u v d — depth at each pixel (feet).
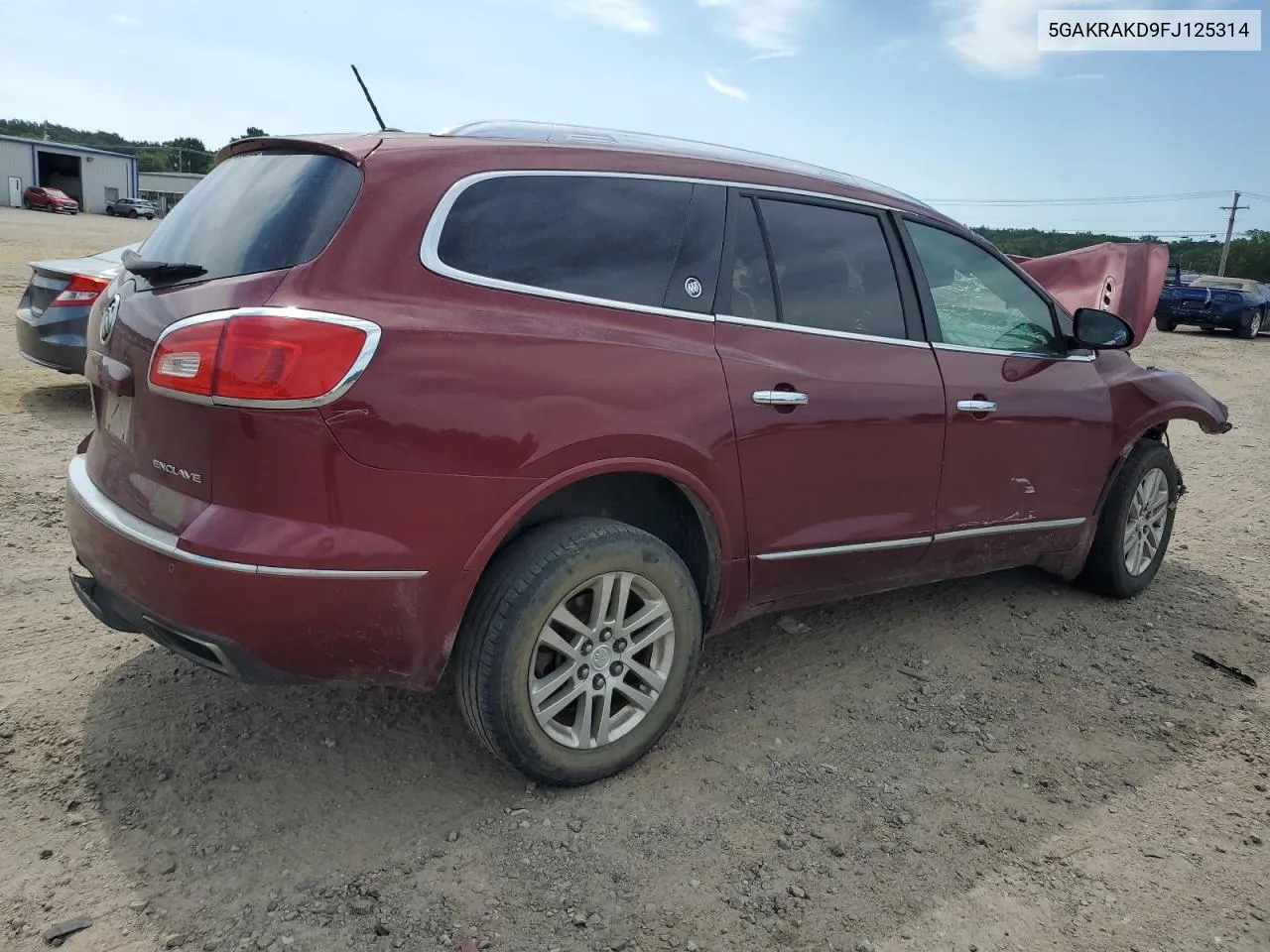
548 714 9.20
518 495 8.61
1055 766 10.71
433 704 11.21
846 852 8.97
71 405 23.91
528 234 9.18
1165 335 71.67
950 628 14.37
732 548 10.46
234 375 7.61
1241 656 13.94
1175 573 17.61
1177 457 28.25
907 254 12.38
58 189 213.25
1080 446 14.26
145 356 8.36
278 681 8.41
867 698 12.02
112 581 8.63
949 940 7.96
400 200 8.50
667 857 8.74
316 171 8.83
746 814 9.45
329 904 7.88
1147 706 12.24
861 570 11.98
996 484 13.19
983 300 13.34
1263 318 75.77
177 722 10.43
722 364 10.05
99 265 23.80
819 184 11.71
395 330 8.02
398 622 8.32
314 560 7.80
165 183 272.31
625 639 9.64
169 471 8.25
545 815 9.24
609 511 10.44
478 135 9.68
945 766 10.57
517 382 8.55
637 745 9.94
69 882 7.97
